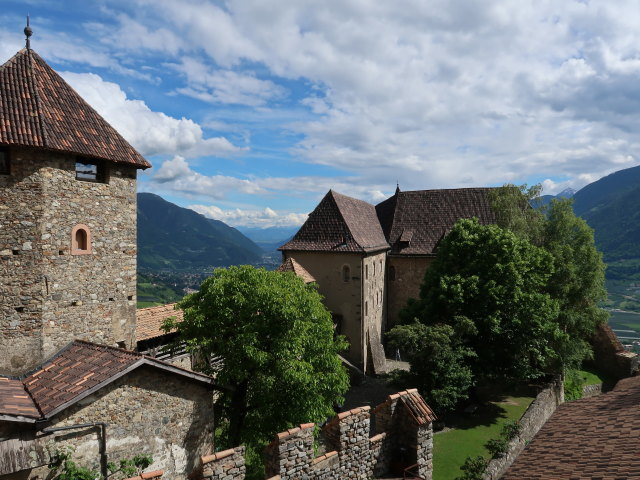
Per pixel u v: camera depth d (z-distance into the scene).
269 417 17.02
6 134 14.36
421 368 26.73
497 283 29.78
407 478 12.40
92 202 16.80
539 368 36.31
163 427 14.36
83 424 12.45
